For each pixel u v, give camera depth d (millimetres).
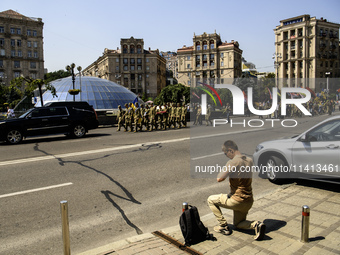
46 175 8086
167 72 141875
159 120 19875
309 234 4387
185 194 6637
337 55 77062
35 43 92250
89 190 6867
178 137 15250
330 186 6895
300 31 74312
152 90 108875
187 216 4141
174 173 8266
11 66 88875
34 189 6914
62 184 7293
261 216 5207
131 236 4727
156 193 6695
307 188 6789
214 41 103812
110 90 46469
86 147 12625
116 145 12977
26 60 90812
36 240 4586
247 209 4344
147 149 11812
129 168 8820
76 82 45781
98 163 9477
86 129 16484
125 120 19391
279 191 6637
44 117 15227
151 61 108312
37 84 26578
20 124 14461
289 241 4172
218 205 4473
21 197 6395
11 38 88688
